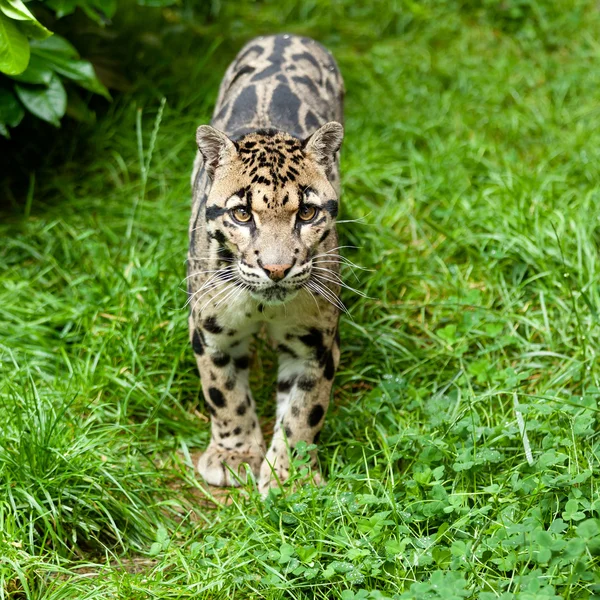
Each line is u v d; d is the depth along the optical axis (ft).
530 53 44.86
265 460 23.63
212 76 39.52
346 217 32.01
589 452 21.63
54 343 27.63
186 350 26.99
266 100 25.50
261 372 27.48
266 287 20.84
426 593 18.02
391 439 23.21
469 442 22.74
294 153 21.20
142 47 40.04
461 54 44.14
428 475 21.13
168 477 24.07
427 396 26.16
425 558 18.94
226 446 24.59
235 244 21.21
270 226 20.77
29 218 33.01
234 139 23.82
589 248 29.35
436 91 41.19
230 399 24.07
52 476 21.90
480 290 29.89
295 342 22.91
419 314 29.60
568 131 38.04
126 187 34.12
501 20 47.55
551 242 29.99
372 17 47.65
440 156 35.63
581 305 27.91
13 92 30.91
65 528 21.70
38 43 30.25
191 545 21.22
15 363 25.21
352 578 18.95
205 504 23.57
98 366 26.48
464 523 19.63
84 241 31.48
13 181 35.35
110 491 22.56
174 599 19.42
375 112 38.93
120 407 25.27
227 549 20.70
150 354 26.84
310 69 27.89
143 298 28.63
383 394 25.44
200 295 22.68
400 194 34.88
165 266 29.76
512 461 22.26
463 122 38.65
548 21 46.96
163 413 25.91
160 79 39.11
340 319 28.40
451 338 27.43
